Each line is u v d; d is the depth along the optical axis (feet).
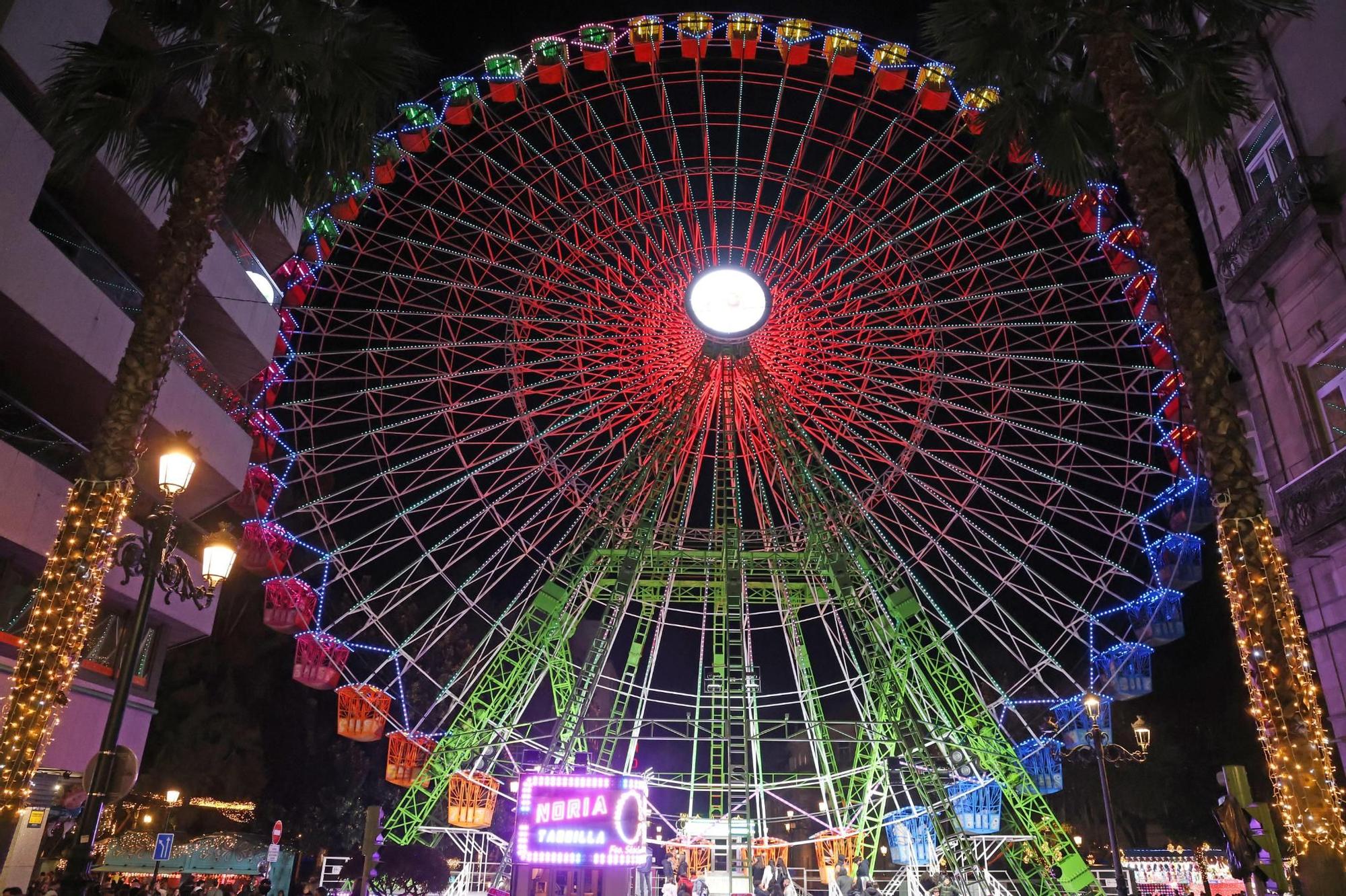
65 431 88.94
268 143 57.06
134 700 93.61
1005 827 93.20
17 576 75.61
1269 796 137.18
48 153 73.41
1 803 39.14
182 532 99.55
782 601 110.93
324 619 144.46
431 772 96.58
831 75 105.50
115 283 90.89
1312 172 63.46
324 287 104.32
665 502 106.42
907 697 92.68
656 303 105.91
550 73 104.99
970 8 54.54
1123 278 99.40
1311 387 67.41
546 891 50.85
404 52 54.44
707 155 105.60
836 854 104.47
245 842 96.17
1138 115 47.01
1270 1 51.19
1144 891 120.67
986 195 103.91
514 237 108.06
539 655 100.89
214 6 51.13
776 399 100.07
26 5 69.15
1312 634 65.36
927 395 104.06
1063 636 99.04
